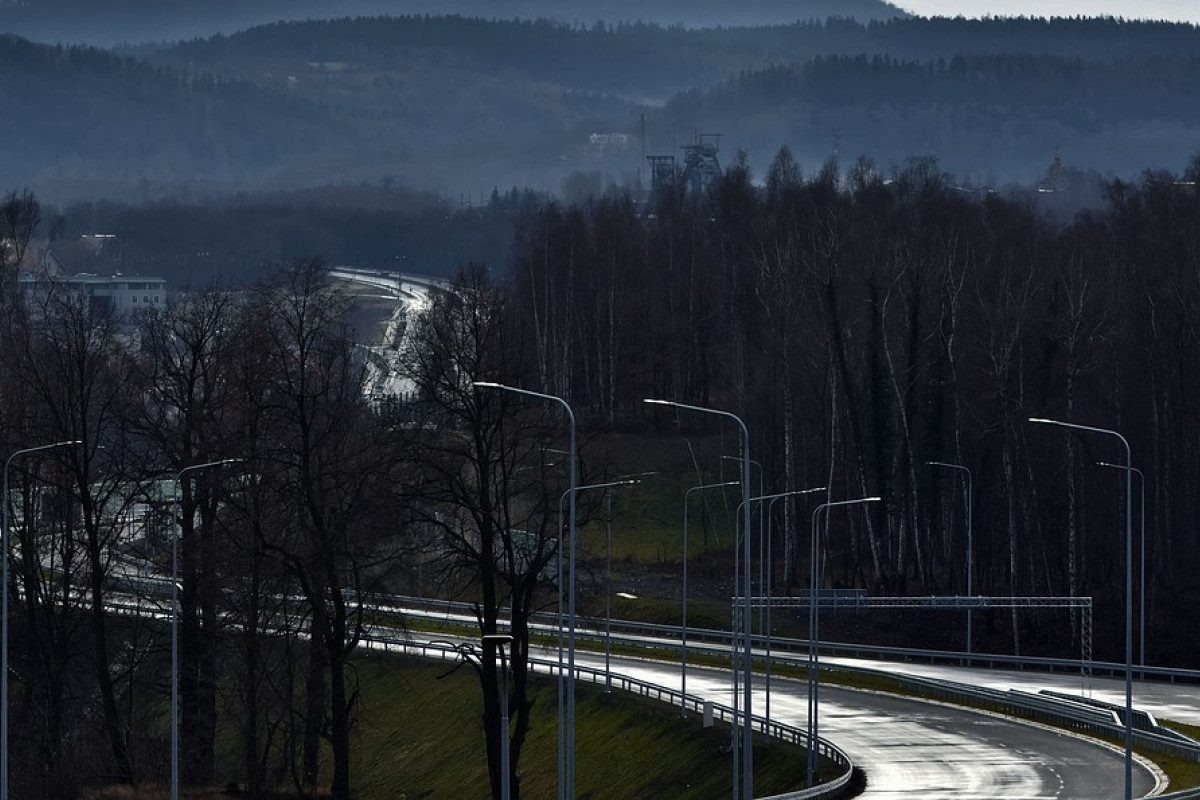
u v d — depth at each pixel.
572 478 199.50
